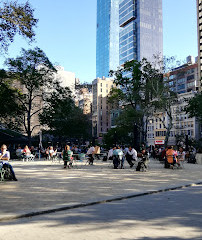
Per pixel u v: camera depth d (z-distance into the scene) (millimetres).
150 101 40719
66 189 8789
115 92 43219
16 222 5121
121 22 138250
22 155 25438
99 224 4953
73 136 61625
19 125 42531
